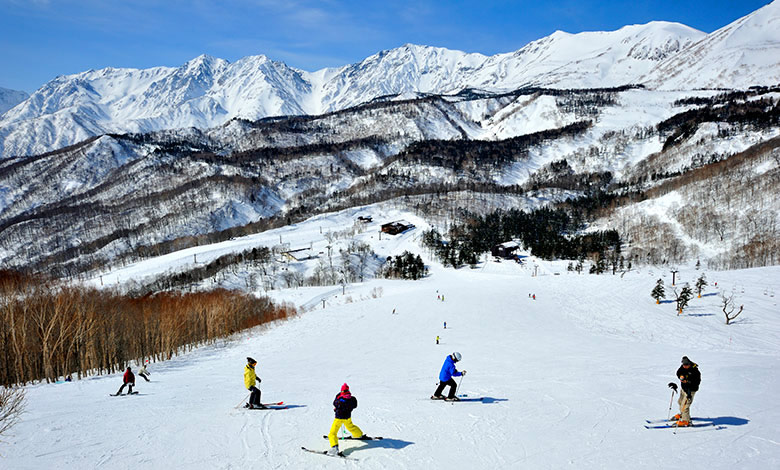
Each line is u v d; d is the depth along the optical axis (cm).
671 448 1518
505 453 1524
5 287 6500
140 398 2747
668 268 14100
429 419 1912
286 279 15400
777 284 9050
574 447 1555
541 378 2792
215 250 19812
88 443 1697
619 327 6925
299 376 3681
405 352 4953
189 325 7738
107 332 6181
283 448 1612
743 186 17838
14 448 1647
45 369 4909
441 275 15688
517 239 19688
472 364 3669
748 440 1561
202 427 1889
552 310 8244
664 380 2620
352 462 1474
